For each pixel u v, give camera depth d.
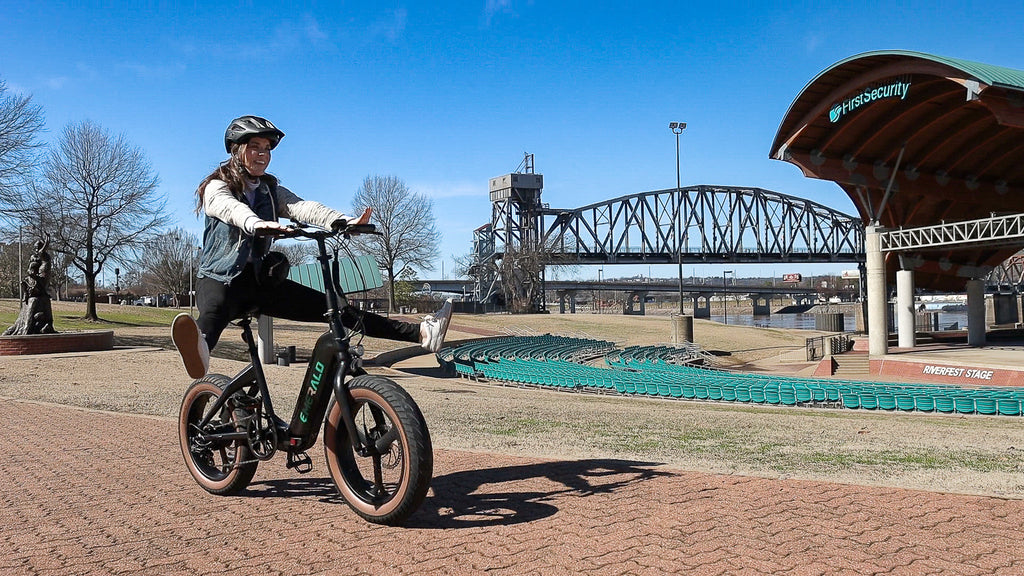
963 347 37.88
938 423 13.80
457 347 40.88
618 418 11.80
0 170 28.23
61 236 38.09
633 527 4.03
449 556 3.62
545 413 12.46
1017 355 30.98
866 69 29.14
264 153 4.25
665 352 40.06
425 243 68.88
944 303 146.50
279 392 13.91
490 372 28.30
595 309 188.75
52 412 9.90
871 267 34.94
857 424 12.11
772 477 5.34
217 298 4.28
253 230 3.86
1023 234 27.84
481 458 6.30
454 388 21.28
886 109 31.25
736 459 6.80
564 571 3.38
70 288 112.94
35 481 5.52
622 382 23.36
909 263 37.41
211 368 19.88
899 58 27.42
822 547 3.68
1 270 73.62
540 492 4.90
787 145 34.34
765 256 128.00
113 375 17.11
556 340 50.72
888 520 4.15
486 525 4.14
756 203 128.25
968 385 24.97
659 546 3.71
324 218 4.12
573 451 7.13
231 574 3.44
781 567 3.40
